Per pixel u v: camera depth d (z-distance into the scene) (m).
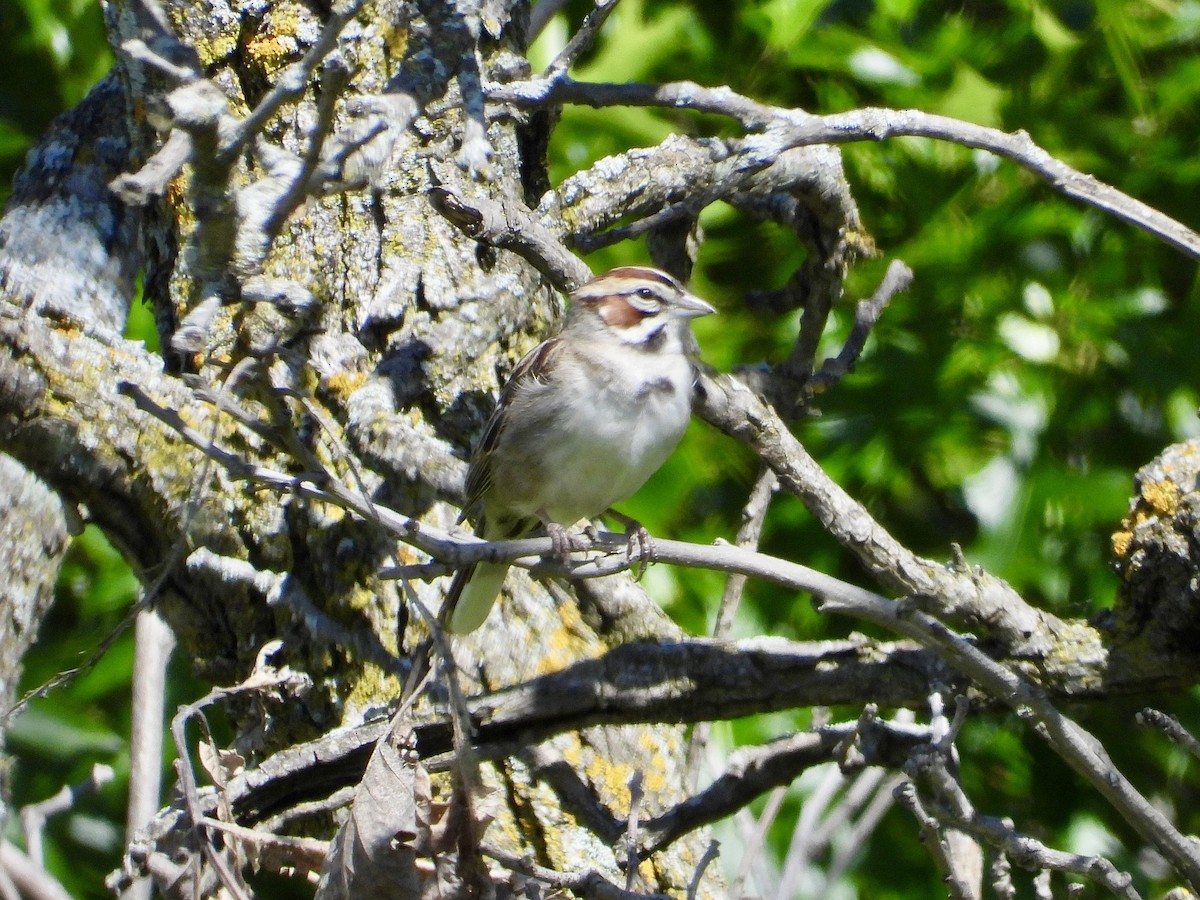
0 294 9.88
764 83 15.41
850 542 8.24
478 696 8.50
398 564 6.90
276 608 9.12
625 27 15.11
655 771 9.06
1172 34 14.51
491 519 9.73
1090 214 14.36
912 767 7.04
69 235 10.54
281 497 9.19
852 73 14.59
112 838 13.44
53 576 9.36
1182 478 8.41
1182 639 8.36
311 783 8.37
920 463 14.27
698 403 8.35
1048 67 14.76
